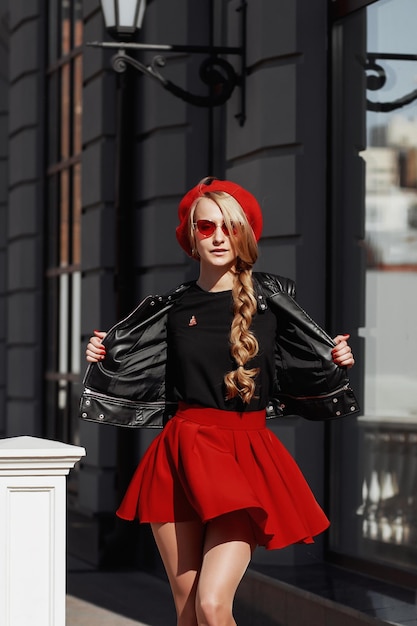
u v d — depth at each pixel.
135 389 4.52
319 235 7.34
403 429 6.68
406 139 6.68
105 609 7.66
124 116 9.20
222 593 4.10
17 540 4.34
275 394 4.55
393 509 6.74
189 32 8.68
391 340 6.81
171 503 4.32
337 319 7.34
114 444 9.58
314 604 6.24
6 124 14.65
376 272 6.94
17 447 4.34
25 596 4.34
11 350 12.56
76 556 9.73
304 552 7.24
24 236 12.14
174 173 8.68
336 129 7.37
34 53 12.08
